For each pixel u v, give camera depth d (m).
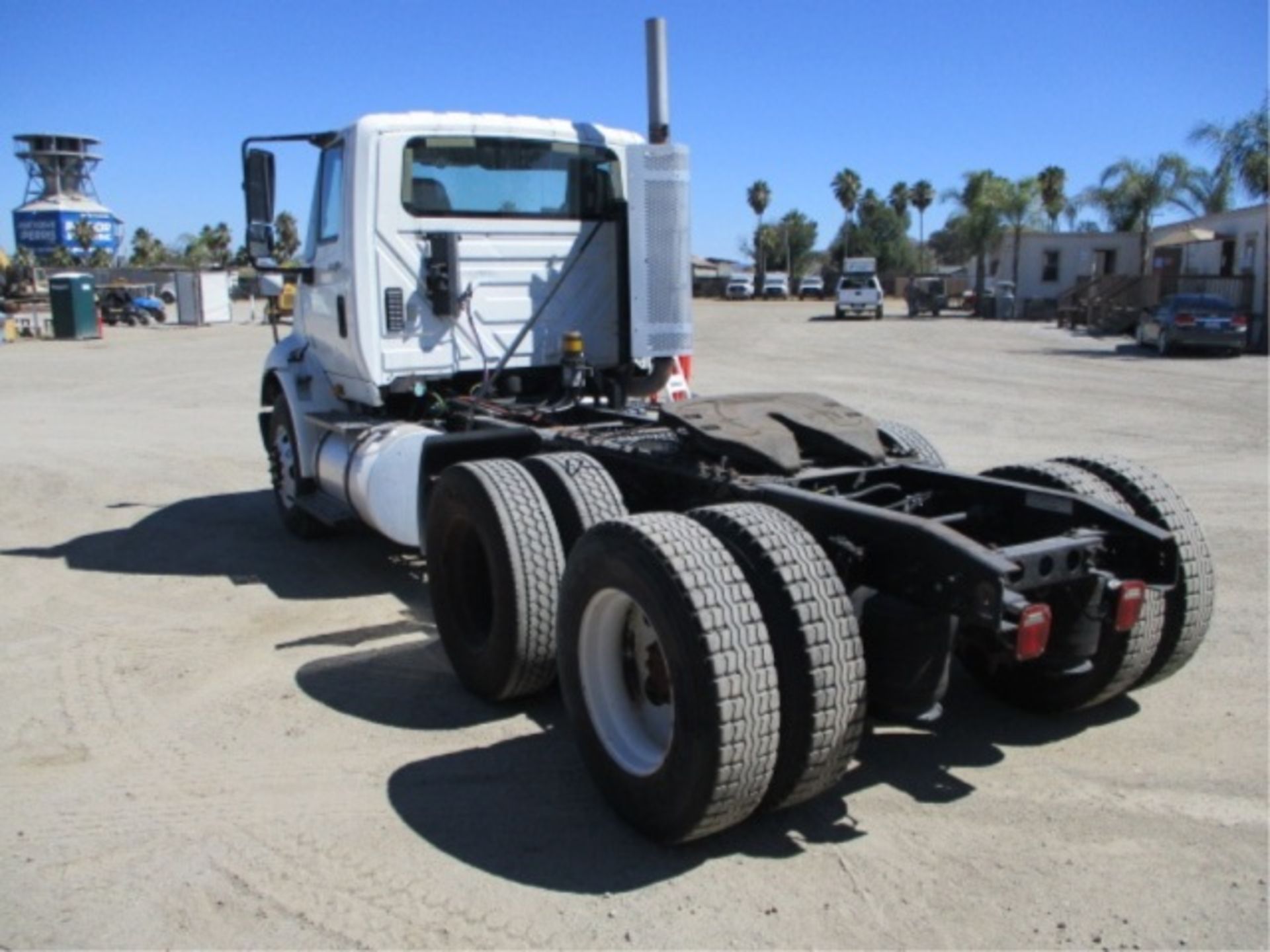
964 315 51.88
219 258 99.75
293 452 7.86
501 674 4.79
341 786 4.26
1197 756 4.40
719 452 4.75
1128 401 16.48
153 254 103.12
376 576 7.18
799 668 3.50
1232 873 3.58
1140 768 4.31
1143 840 3.79
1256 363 23.64
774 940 3.26
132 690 5.26
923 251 98.06
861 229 100.56
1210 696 4.97
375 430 6.77
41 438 13.45
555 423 6.55
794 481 4.53
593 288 7.43
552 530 4.76
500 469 4.96
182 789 4.25
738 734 3.40
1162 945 3.22
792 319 47.22
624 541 3.70
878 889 3.51
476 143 6.94
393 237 6.75
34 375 22.66
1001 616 3.37
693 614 3.43
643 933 3.30
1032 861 3.67
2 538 8.36
